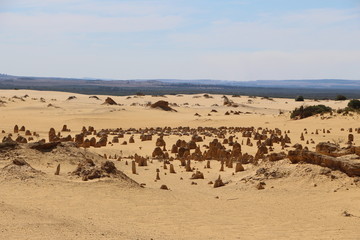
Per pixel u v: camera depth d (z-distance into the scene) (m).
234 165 54.66
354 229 29.53
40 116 116.88
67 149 48.53
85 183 37.81
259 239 27.42
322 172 40.31
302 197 37.22
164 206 34.44
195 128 102.88
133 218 30.88
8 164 40.50
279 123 101.81
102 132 89.69
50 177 38.50
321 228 29.84
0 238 22.25
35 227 24.97
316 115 101.50
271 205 35.75
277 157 44.81
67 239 23.34
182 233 28.11
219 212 33.81
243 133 85.06
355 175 39.16
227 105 163.50
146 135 80.25
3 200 31.83
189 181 45.94
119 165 52.94
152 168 53.19
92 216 30.28
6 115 116.25
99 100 172.88
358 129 82.56
